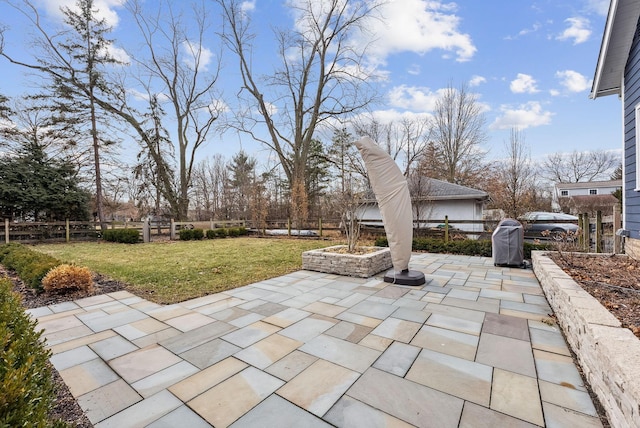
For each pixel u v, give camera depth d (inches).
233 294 161.8
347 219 368.8
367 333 110.0
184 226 563.8
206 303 146.9
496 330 111.3
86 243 455.5
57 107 499.2
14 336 59.8
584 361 80.6
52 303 149.2
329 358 91.8
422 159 794.2
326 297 154.9
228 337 107.7
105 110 539.5
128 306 143.7
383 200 180.9
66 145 519.5
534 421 63.4
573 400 70.2
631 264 161.6
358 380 79.8
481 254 285.3
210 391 75.9
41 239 460.8
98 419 65.8
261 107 624.7
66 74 504.7
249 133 639.1
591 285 123.2
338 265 209.2
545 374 81.7
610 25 188.2
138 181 629.3
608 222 244.8
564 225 400.5
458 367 85.8
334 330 113.0
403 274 183.6
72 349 99.6
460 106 809.5
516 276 198.5
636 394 49.5
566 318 103.5
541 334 107.6
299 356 93.3
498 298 150.6
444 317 125.2
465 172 826.2
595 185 962.1
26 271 180.2
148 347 100.6
